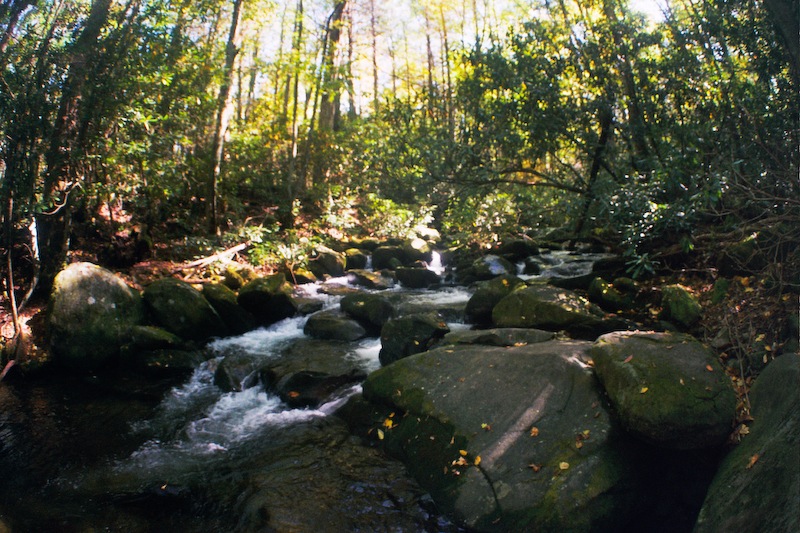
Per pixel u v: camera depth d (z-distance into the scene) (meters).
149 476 4.24
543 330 5.73
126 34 7.23
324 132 15.19
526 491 3.43
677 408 3.35
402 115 8.20
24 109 5.82
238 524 3.61
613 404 3.74
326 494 3.90
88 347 6.34
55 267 7.36
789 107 5.20
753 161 5.02
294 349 6.91
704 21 6.64
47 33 6.49
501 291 7.38
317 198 14.96
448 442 4.05
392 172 8.73
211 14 9.26
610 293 6.75
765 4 4.76
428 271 10.95
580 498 3.29
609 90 7.44
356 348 6.87
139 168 8.76
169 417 5.34
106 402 5.69
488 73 7.82
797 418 2.86
